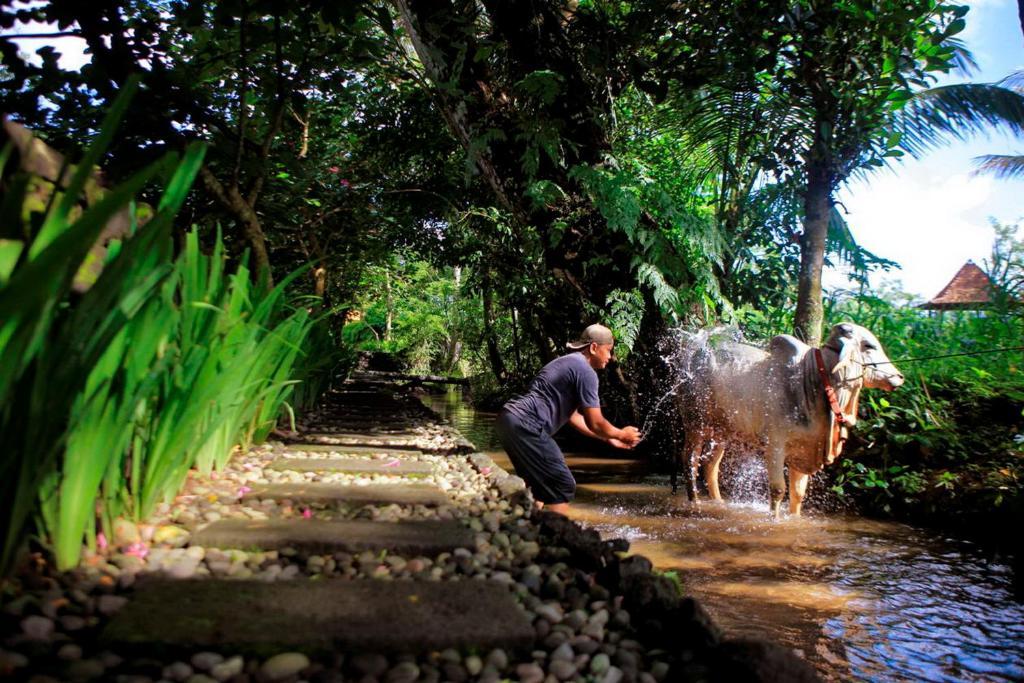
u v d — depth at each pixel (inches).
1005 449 226.5
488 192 404.2
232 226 313.6
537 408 173.6
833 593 147.8
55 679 53.9
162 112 203.6
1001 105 297.6
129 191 54.1
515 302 420.5
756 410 215.2
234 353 118.6
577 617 74.4
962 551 183.2
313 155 373.1
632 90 319.3
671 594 76.4
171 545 91.7
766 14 236.8
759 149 301.6
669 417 302.0
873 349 205.3
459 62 260.7
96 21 189.8
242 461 161.9
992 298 283.6
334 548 95.0
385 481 151.7
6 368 58.2
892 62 233.0
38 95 187.3
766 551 179.3
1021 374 249.4
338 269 510.0
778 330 302.8
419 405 387.2
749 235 317.1
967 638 125.4
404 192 416.5
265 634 62.6
